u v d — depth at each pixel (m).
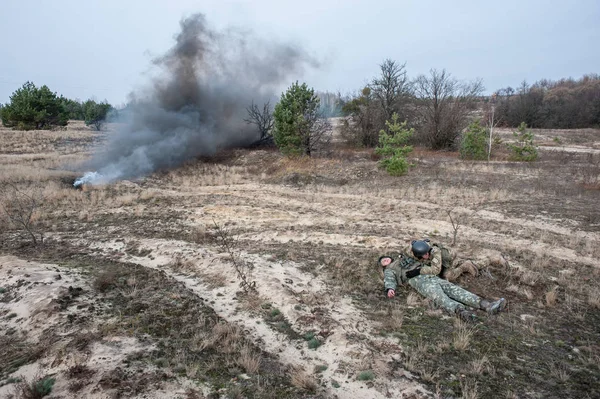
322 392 3.36
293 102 22.78
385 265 5.68
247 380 3.46
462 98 31.05
